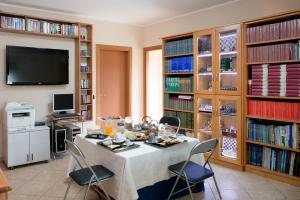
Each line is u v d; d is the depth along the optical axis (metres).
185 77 4.50
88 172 2.41
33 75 4.43
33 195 2.90
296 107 3.07
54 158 4.27
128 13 4.88
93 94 5.19
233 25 3.60
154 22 5.59
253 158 3.57
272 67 3.24
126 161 2.21
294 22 3.03
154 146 2.58
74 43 4.95
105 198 2.71
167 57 4.79
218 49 3.82
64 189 3.06
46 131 4.06
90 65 5.03
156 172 2.47
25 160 3.88
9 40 4.25
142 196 2.47
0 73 4.19
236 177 3.41
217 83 3.86
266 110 3.37
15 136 3.78
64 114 4.54
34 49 4.42
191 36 4.34
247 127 3.58
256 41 3.39
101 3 4.25
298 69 2.99
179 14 4.96
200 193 2.95
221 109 3.91
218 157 3.90
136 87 5.92
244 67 3.53
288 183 3.18
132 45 5.79
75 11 4.71
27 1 4.12
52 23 4.48
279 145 3.24
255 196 2.86
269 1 3.73
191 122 4.39
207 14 4.57
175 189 2.77
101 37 5.30
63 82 4.77
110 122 3.29
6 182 1.33
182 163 2.65
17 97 4.37
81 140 2.93
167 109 4.79
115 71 5.70
